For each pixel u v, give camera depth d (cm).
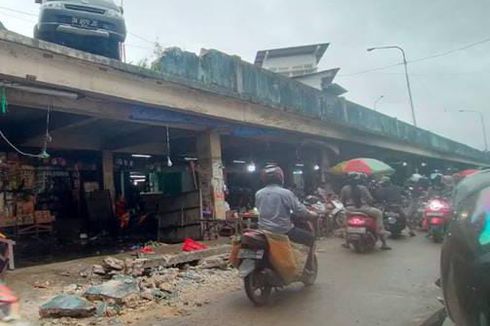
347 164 1463
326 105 1706
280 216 587
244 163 2309
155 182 1738
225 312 513
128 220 1622
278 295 587
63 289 620
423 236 1177
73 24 862
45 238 1395
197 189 1235
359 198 978
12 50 718
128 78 920
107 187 1631
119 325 473
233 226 1183
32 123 1266
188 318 493
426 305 517
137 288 589
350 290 600
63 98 882
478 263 243
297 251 589
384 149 2384
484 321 240
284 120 1445
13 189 1374
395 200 1174
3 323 221
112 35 905
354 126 1864
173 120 1119
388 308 509
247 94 1262
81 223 1532
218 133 1299
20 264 974
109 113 971
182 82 1032
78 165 1616
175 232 1295
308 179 2105
